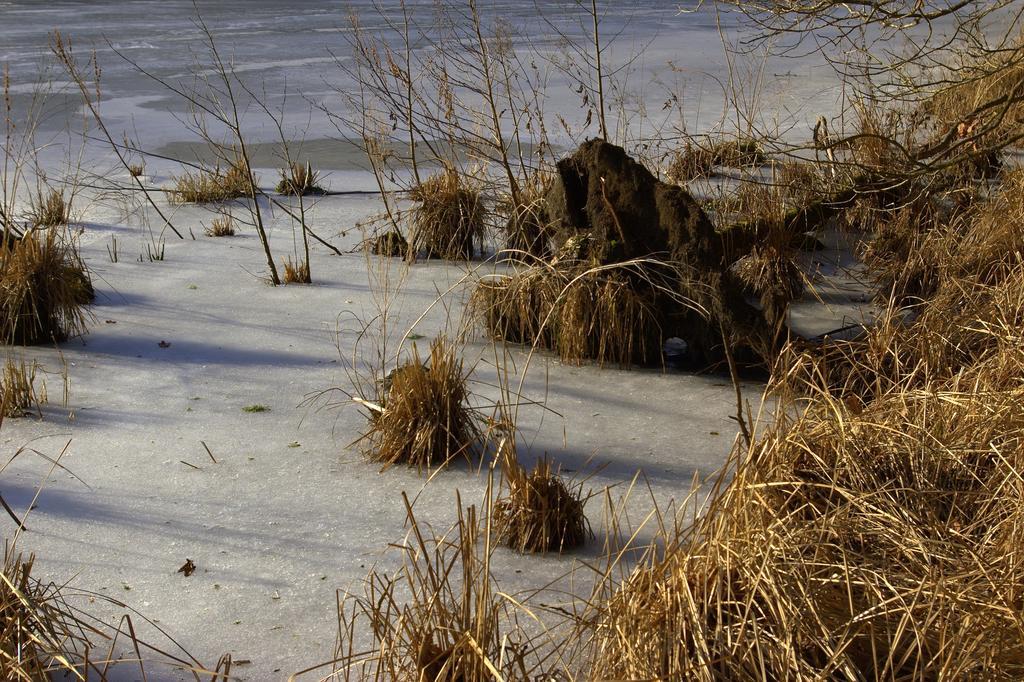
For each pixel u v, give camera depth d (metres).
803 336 6.84
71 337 7.09
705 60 20.95
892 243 8.31
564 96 16.83
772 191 8.08
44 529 4.27
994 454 4.01
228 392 5.98
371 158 9.60
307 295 8.15
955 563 3.17
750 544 3.07
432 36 22.80
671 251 6.32
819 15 6.62
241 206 11.58
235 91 18.23
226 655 3.37
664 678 2.79
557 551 4.04
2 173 12.50
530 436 5.29
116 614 3.63
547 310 6.66
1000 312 5.48
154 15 30.95
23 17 29.53
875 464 3.98
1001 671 2.76
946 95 8.61
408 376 5.06
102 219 10.89
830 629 2.97
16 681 2.98
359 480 4.77
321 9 33.06
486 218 9.48
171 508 4.48
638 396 5.91
